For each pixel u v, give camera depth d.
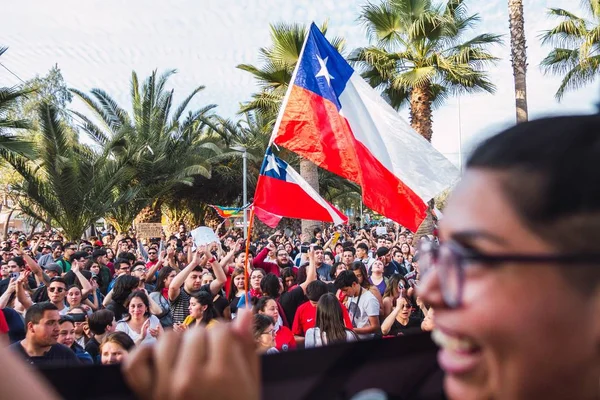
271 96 16.83
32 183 17.95
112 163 20.17
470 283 0.56
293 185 5.44
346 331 4.43
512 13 12.04
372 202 4.80
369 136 4.93
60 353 3.69
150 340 4.71
